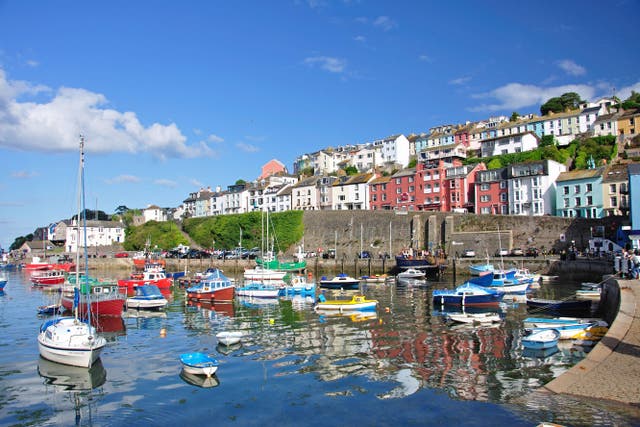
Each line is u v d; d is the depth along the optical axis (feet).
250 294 158.81
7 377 72.33
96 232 458.91
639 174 171.12
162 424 54.75
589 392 51.62
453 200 288.71
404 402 57.62
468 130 376.07
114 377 71.67
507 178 269.23
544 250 208.44
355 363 75.15
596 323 87.40
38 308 138.72
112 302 117.91
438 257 220.43
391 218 261.85
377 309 125.59
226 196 441.68
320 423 52.95
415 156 401.90
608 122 304.30
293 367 73.87
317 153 465.88
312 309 130.93
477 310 123.03
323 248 285.64
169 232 392.27
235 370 73.15
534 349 80.33
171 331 104.68
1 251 429.38
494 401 56.29
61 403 61.87
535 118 352.28
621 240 179.73
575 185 244.22
